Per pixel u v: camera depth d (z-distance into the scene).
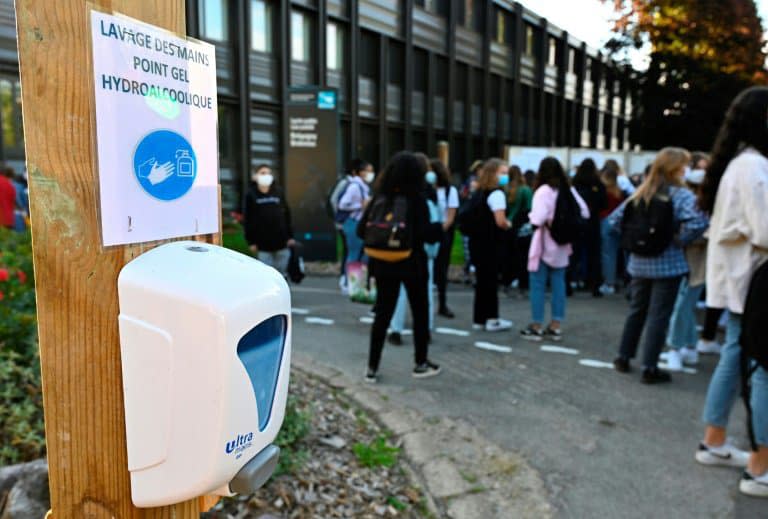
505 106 25.64
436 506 2.72
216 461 0.87
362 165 7.72
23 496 2.04
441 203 5.79
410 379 4.37
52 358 0.86
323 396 3.86
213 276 0.89
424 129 20.23
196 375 0.85
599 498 2.81
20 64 0.79
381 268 4.18
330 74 16.06
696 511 2.72
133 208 0.89
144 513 0.95
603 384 4.33
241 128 13.45
